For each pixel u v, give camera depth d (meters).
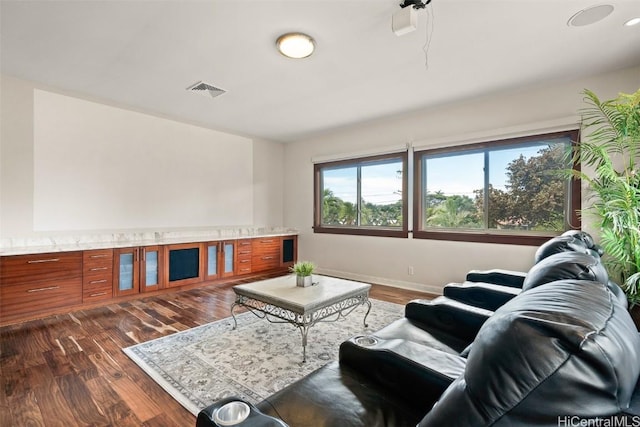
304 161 5.78
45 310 3.15
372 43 2.54
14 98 3.26
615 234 2.55
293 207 5.97
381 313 3.32
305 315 2.27
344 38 2.47
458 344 1.69
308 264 2.82
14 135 3.27
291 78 3.21
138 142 4.18
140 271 3.83
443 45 2.57
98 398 1.82
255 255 5.15
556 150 3.35
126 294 3.73
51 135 3.50
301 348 2.48
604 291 0.82
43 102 3.44
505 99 3.61
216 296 3.98
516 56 2.74
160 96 3.72
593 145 2.71
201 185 4.88
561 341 0.54
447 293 2.32
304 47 2.58
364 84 3.34
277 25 2.30
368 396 1.11
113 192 3.97
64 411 1.71
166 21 2.26
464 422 0.60
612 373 0.52
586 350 0.52
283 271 5.55
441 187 4.19
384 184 4.74
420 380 1.07
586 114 3.11
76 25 2.32
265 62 2.87
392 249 4.59
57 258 3.23
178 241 4.18
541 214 3.46
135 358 2.30
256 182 5.65
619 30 2.35
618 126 2.48
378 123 4.71
